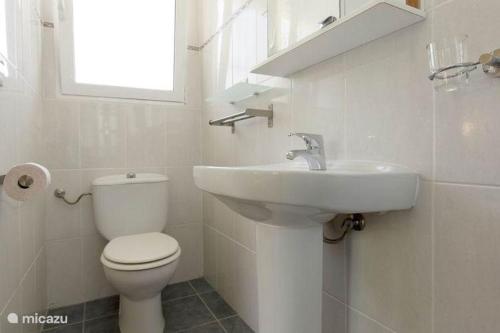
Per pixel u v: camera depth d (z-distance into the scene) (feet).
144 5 6.37
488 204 2.12
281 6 4.07
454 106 2.30
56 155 5.67
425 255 2.52
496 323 2.09
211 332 4.89
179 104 6.77
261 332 3.10
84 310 5.60
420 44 2.52
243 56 5.21
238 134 5.44
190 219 6.89
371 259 3.01
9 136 3.37
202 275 7.05
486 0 2.10
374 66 2.93
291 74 4.09
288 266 2.87
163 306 5.71
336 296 3.42
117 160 6.15
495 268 2.09
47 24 5.61
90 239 5.96
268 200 2.20
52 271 5.67
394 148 2.75
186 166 6.83
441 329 2.42
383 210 2.37
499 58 1.93
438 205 2.42
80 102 5.85
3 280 2.96
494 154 2.08
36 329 4.57
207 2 6.58
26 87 4.31
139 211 5.61
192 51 6.93
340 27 2.64
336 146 3.38
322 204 2.10
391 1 2.25
